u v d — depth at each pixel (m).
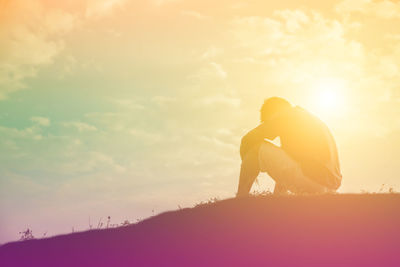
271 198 6.40
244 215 6.09
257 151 6.71
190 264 5.27
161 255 5.54
